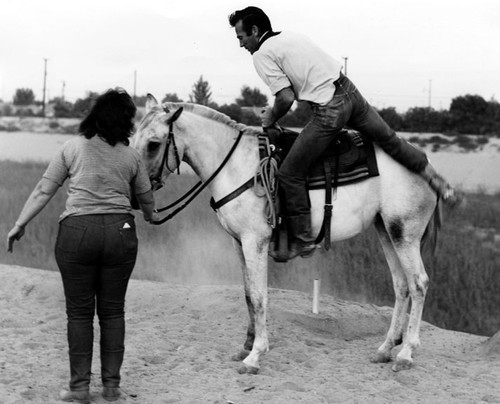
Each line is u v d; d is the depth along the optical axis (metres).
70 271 4.95
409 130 48.53
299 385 5.66
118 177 5.00
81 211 4.90
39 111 71.69
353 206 6.07
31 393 5.28
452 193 6.35
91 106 5.10
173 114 5.87
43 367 5.89
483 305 10.28
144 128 5.95
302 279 11.02
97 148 4.99
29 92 77.12
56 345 6.57
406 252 6.15
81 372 5.09
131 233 5.01
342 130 6.24
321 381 5.79
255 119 21.69
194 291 8.63
